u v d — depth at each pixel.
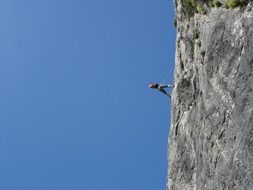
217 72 12.05
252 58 10.41
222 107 11.62
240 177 10.33
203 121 12.96
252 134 10.00
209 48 12.56
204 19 13.86
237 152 10.54
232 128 10.95
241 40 11.03
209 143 12.25
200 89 13.71
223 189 11.11
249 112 10.23
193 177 14.24
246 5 11.32
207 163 12.32
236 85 10.92
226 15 12.02
